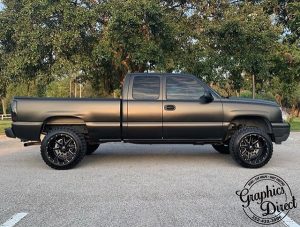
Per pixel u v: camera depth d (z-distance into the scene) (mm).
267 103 8148
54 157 7871
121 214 4867
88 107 7914
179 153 9945
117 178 6957
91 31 15836
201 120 7984
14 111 7883
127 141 8094
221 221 4602
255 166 7793
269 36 17094
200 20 17344
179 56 16562
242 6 17938
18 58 15867
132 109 7938
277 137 8039
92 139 8062
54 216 4820
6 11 17453
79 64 15461
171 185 6383
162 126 7949
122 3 14797
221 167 7961
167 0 17828
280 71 21766
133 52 15258
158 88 8062
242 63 16500
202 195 5738
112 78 19344
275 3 20500
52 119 8047
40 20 15469
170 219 4668
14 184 6562
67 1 14953
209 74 16406
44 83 16719
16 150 11023
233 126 8320
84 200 5527
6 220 4680
